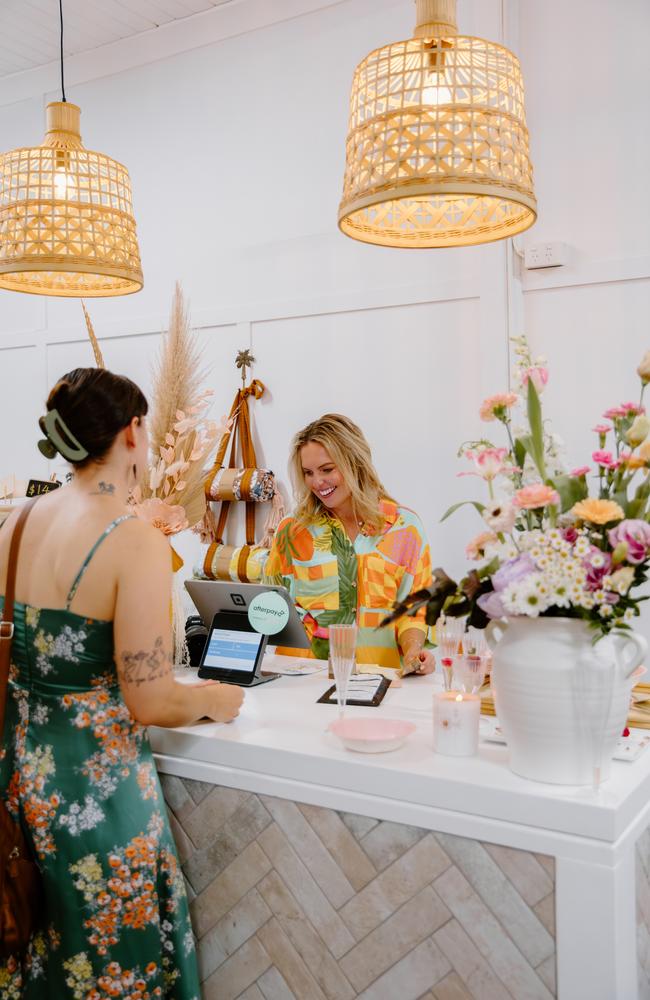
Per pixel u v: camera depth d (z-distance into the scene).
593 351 3.56
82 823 1.69
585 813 1.44
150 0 4.44
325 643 2.78
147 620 1.67
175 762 1.93
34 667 1.74
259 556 4.18
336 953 1.72
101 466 1.76
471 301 3.83
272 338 4.41
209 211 4.61
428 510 3.97
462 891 1.57
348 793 1.69
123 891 1.70
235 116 4.52
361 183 1.88
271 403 4.42
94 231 2.41
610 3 3.49
